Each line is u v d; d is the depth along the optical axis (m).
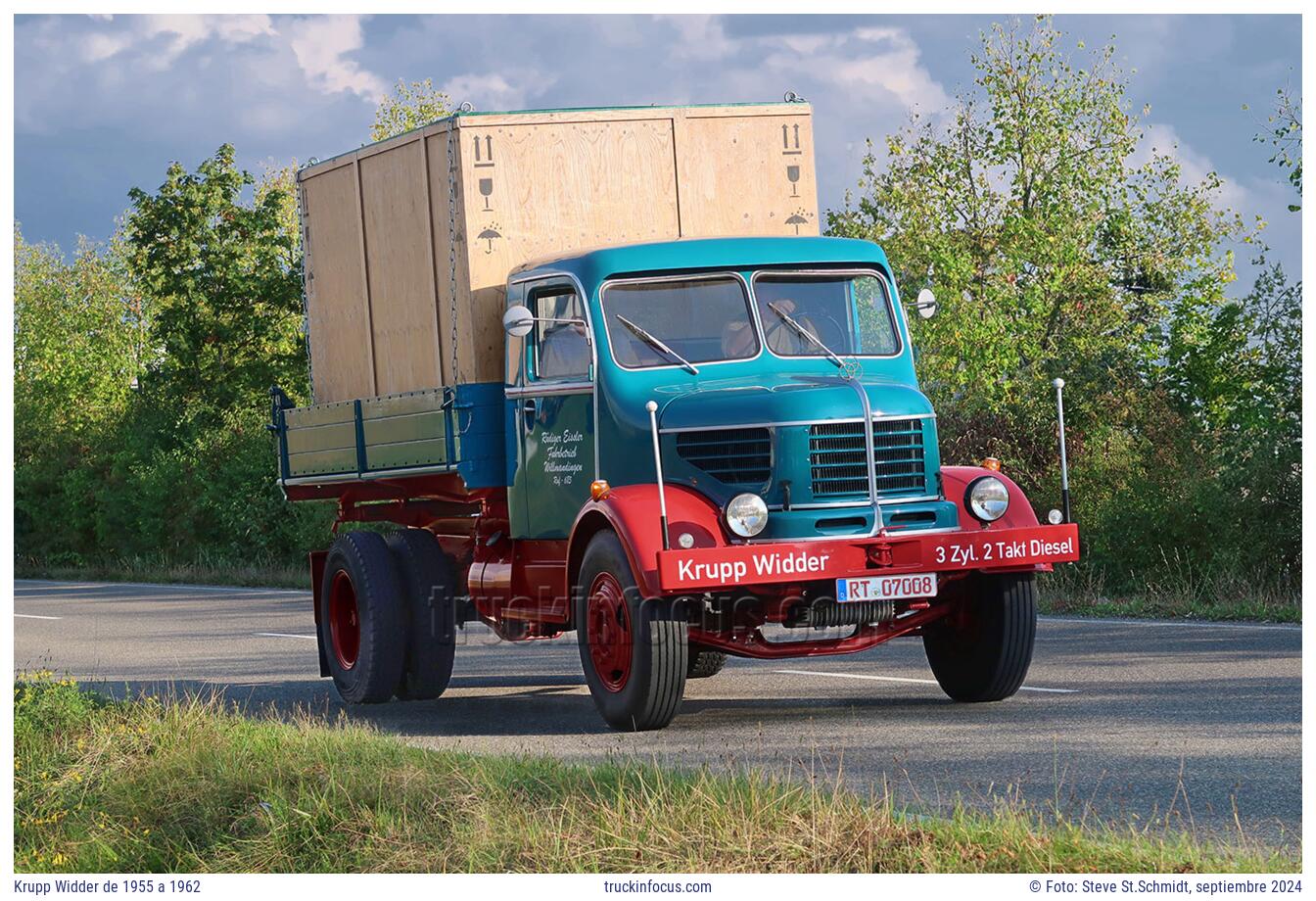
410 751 8.35
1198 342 26.67
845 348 10.66
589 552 9.85
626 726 9.80
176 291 37.28
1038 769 8.08
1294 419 18.78
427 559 12.15
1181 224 30.08
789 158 12.13
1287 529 17.98
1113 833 6.27
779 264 10.68
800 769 8.30
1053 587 18.53
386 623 11.89
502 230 11.38
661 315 10.45
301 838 7.21
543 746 9.44
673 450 9.84
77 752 9.39
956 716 9.94
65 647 18.00
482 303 11.30
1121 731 9.05
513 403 11.14
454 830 6.77
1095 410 22.47
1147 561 19.03
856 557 9.46
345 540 12.33
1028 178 28.92
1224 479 18.61
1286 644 12.55
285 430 13.92
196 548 34.69
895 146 29.73
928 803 7.32
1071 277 26.44
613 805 6.80
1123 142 28.83
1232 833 6.54
